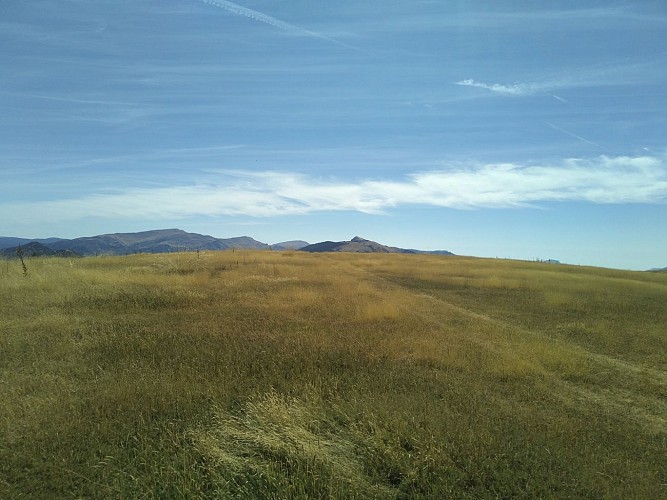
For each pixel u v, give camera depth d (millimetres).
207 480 4555
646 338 12172
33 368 7926
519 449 5301
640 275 34875
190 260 29766
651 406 7391
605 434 6121
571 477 4754
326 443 5191
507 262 43344
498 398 7180
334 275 25953
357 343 10180
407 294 19844
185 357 8727
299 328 11719
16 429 5527
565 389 8023
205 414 6047
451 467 4805
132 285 17156
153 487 4395
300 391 6980
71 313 12609
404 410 6207
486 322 13984
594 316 15391
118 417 5910
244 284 19578
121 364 8227
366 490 4453
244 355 8906
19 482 4547
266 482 4488
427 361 9242
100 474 4660
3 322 10945
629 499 4453
